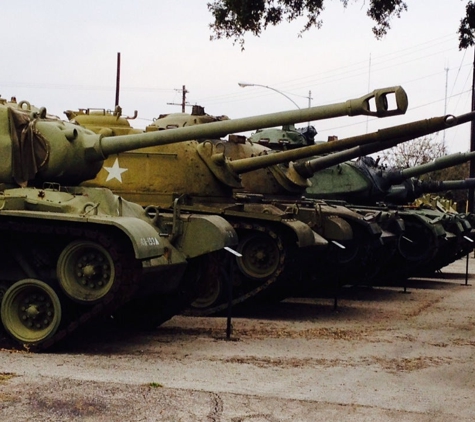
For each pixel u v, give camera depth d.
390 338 16.16
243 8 19.64
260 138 25.02
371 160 27.84
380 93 13.70
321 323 18.42
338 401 10.33
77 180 15.45
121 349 13.80
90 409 9.16
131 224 13.04
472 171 42.16
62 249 13.58
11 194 13.65
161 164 19.28
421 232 28.66
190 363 12.55
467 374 12.64
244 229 19.11
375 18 20.77
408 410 10.05
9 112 14.41
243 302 19.19
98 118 19.77
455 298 25.30
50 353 13.09
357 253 22.83
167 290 15.57
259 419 9.23
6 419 8.68
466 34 20.70
